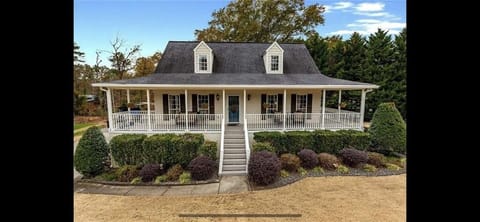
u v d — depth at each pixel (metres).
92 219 6.81
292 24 27.56
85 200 8.14
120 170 10.32
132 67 30.11
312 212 7.12
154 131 12.90
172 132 13.02
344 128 13.81
